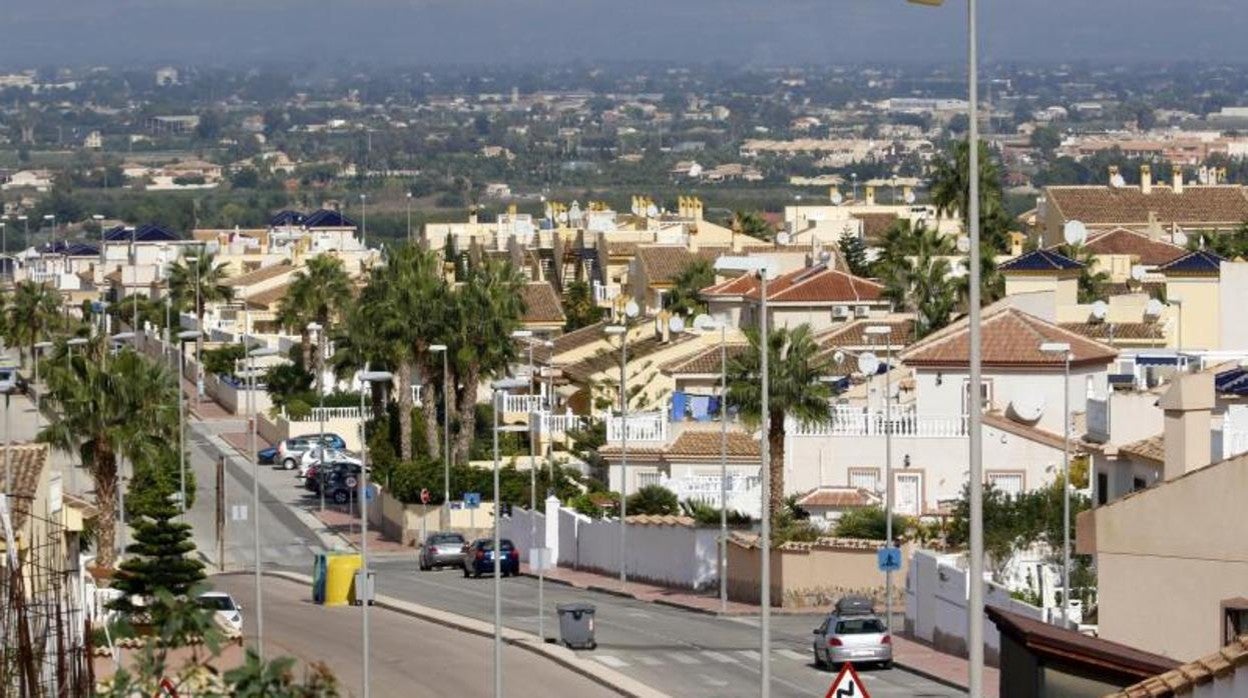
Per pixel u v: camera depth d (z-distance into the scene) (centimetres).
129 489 13800
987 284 16238
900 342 15512
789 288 17112
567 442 15512
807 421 11481
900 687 7881
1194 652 6034
